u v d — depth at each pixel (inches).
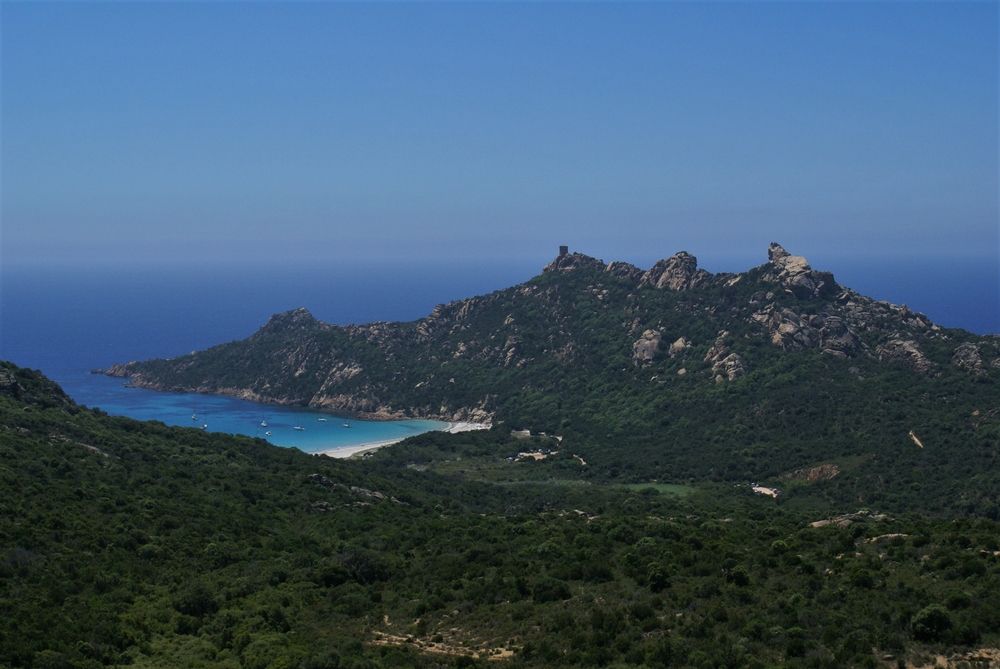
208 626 3358.8
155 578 3757.4
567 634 3075.8
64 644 2947.8
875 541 3752.5
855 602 3058.6
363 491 5989.2
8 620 3006.9
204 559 4050.2
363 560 4042.8
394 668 2906.0
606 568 3634.4
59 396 6441.9
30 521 3939.5
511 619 3302.2
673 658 2807.6
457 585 3720.5
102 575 3599.9
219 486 5260.8
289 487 5595.5
